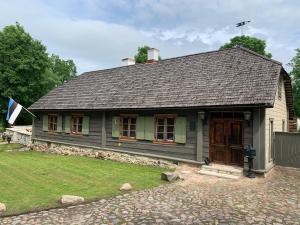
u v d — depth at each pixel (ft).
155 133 47.57
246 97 37.35
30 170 42.39
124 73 63.82
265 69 40.98
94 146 57.41
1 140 90.63
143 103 48.32
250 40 114.01
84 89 66.28
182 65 54.24
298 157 43.11
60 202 26.18
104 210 24.17
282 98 52.65
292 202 26.78
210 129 42.14
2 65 119.96
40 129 72.84
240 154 39.58
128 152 50.78
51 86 146.20
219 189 31.37
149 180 35.94
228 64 46.98
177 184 33.71
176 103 43.73
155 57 63.77
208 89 43.04
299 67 122.01
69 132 63.46
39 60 127.13
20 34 122.83
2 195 28.73
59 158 56.13
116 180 35.86
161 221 21.72
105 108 53.16
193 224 21.17
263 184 33.55
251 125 37.65
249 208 24.90
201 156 41.60
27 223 21.20
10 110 60.70
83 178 36.99
